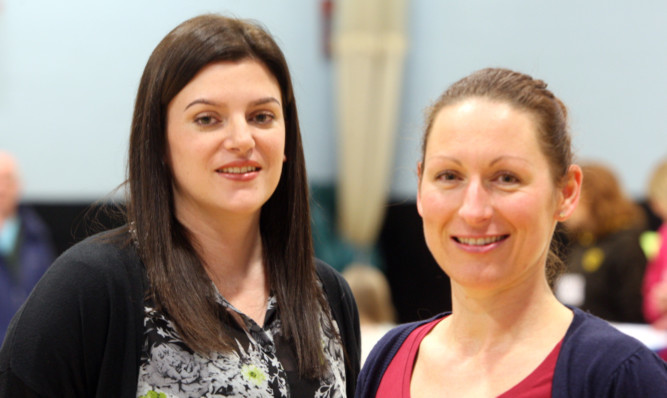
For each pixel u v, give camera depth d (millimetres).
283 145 1961
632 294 4266
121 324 1808
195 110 1864
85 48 6957
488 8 7656
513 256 1547
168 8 7199
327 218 7793
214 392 1808
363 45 7617
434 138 1602
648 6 7363
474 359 1607
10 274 4637
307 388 1941
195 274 1895
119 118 7051
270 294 2018
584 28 7473
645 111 7395
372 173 7730
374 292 3957
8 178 4734
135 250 1889
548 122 1562
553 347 1530
